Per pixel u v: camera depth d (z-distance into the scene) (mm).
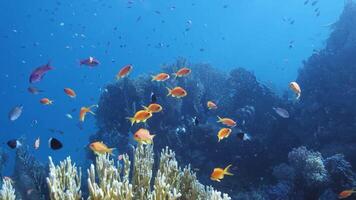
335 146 12461
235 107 16188
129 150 14352
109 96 15734
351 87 13734
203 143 13578
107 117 15906
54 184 4527
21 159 14000
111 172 5203
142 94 15609
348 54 14656
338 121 13242
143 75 18312
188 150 13672
